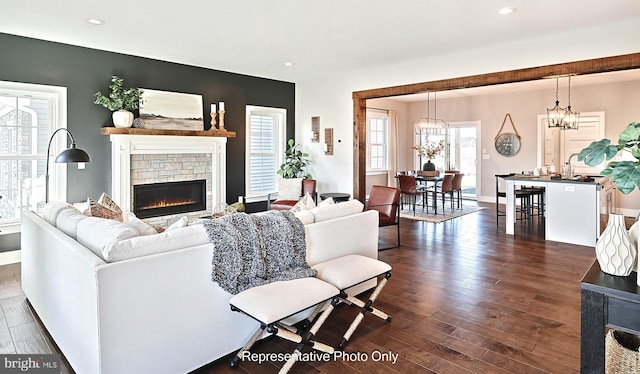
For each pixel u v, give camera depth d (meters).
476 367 2.39
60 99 4.88
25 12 3.75
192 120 6.02
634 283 1.65
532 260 4.66
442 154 10.45
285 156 7.47
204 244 2.39
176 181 5.93
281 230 2.75
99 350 1.95
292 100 7.68
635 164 1.59
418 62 5.82
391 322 3.02
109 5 3.57
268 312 2.14
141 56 5.50
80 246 2.26
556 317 3.09
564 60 4.53
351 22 4.05
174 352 2.24
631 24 4.09
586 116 8.05
